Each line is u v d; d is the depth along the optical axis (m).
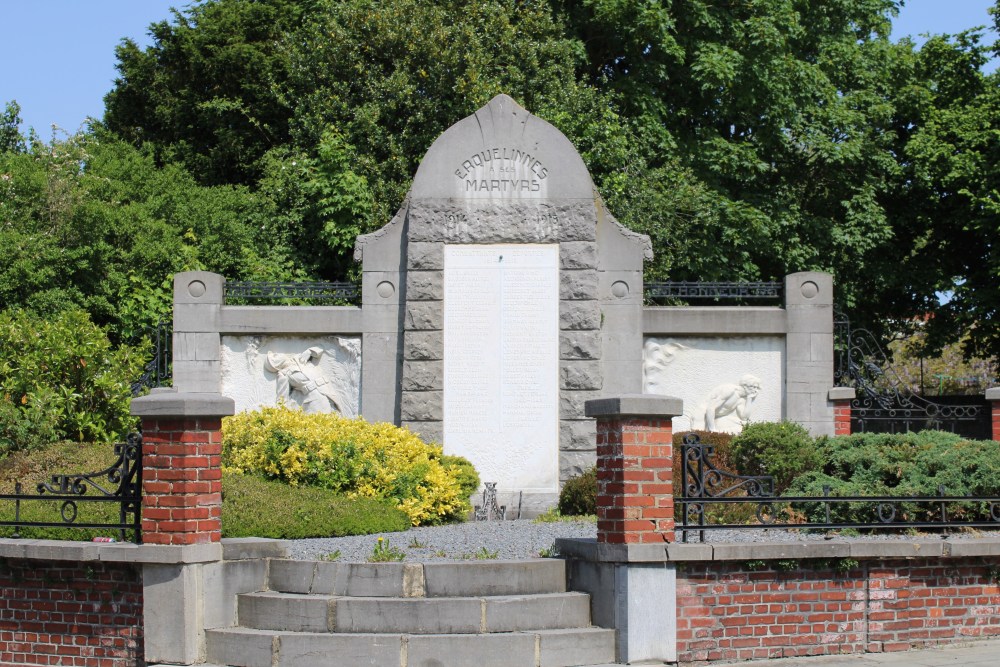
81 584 10.25
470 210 16.25
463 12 24.39
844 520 11.89
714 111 27.41
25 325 15.56
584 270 16.17
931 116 28.00
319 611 9.76
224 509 11.90
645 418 9.88
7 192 23.02
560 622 9.85
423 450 14.82
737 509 12.33
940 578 10.75
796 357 17.05
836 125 26.62
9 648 10.48
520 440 16.02
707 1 26.64
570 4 26.47
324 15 25.03
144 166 27.20
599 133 23.42
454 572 9.98
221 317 16.86
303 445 13.52
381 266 16.75
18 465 13.27
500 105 16.39
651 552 9.73
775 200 26.73
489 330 16.14
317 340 16.94
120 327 23.08
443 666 9.37
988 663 9.88
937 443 13.31
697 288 17.30
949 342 28.95
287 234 24.20
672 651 9.80
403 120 23.77
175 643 9.74
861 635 10.44
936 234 29.09
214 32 29.83
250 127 29.72
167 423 9.92
